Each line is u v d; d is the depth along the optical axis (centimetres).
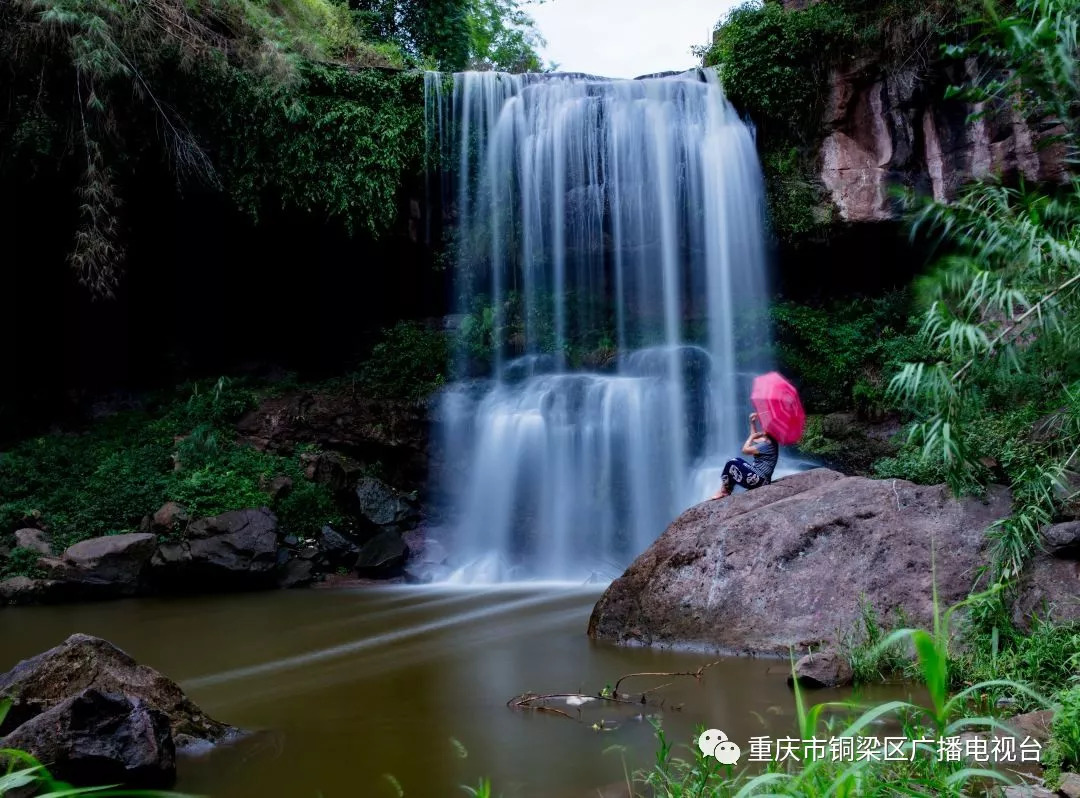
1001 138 1389
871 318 1582
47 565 1197
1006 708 513
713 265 1630
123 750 437
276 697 632
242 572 1222
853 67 1555
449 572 1345
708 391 1569
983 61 1398
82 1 1339
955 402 604
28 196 1552
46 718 427
